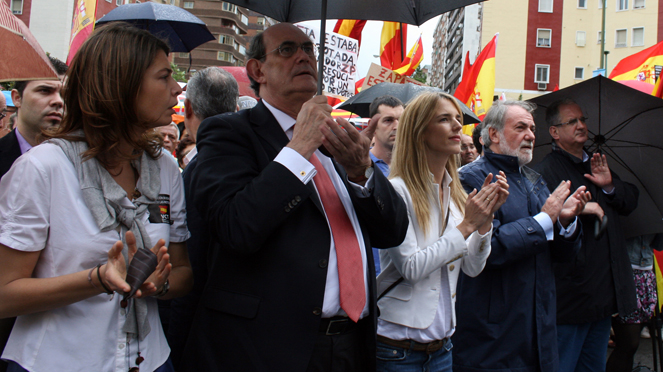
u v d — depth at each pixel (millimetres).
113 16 3734
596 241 3164
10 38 1665
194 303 2225
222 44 75438
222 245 1645
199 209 1739
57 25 31125
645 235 3754
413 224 2318
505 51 35031
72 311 1488
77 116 1606
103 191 1542
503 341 2609
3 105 4098
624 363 3547
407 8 2439
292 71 1885
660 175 3555
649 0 33312
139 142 1676
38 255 1466
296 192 1605
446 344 2350
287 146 1665
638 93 3338
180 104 6426
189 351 1748
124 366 1535
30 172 1450
